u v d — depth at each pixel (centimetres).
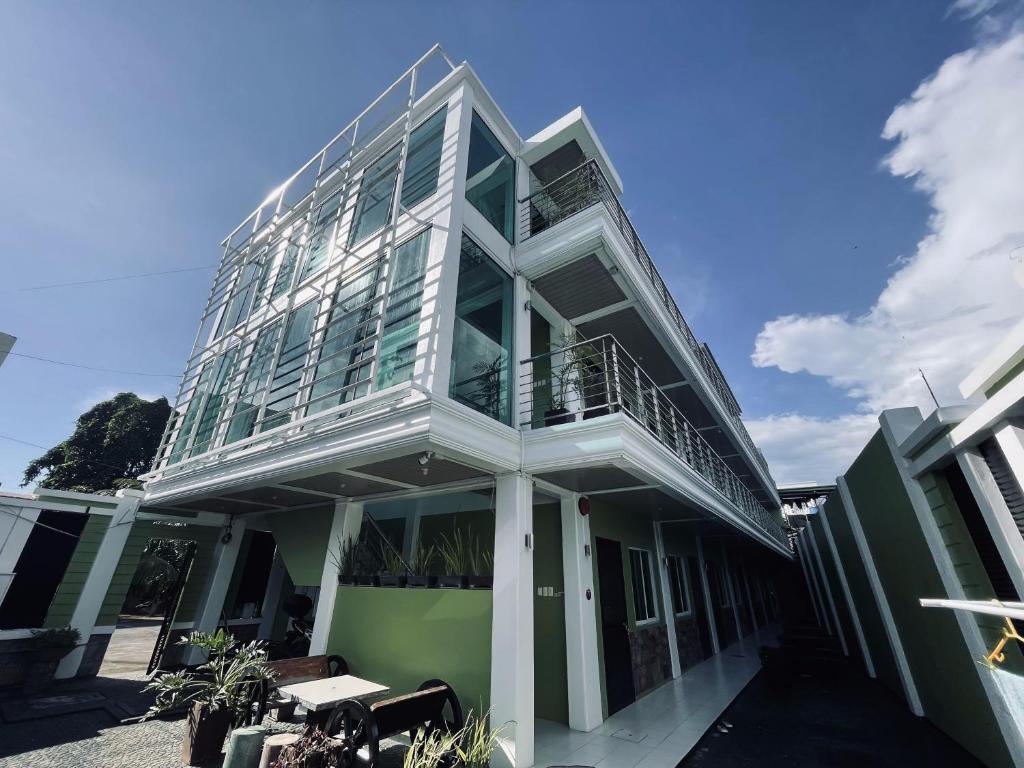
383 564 594
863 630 794
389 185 614
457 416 379
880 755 412
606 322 704
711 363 1148
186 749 375
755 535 1077
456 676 421
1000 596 342
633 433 423
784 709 570
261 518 845
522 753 358
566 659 495
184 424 768
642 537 753
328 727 330
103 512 716
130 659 873
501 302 540
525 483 451
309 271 708
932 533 427
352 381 488
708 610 1027
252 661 428
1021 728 318
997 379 303
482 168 591
